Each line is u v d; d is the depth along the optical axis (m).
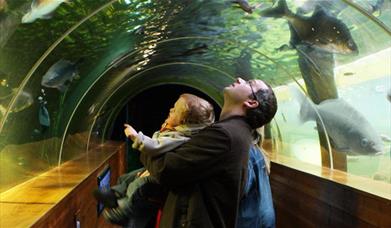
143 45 5.14
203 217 2.01
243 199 2.29
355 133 3.98
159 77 9.00
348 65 3.75
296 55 4.42
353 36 3.33
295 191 4.04
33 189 2.89
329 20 3.32
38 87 3.17
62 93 3.92
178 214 2.06
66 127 4.61
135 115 10.60
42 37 2.68
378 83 3.43
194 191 2.05
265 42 4.62
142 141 2.12
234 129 2.08
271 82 5.76
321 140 4.75
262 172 2.41
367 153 3.83
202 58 6.64
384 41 3.11
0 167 2.62
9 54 2.40
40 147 3.64
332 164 4.52
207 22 4.38
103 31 3.60
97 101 6.24
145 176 2.52
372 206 2.49
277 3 3.47
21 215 2.08
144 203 2.56
